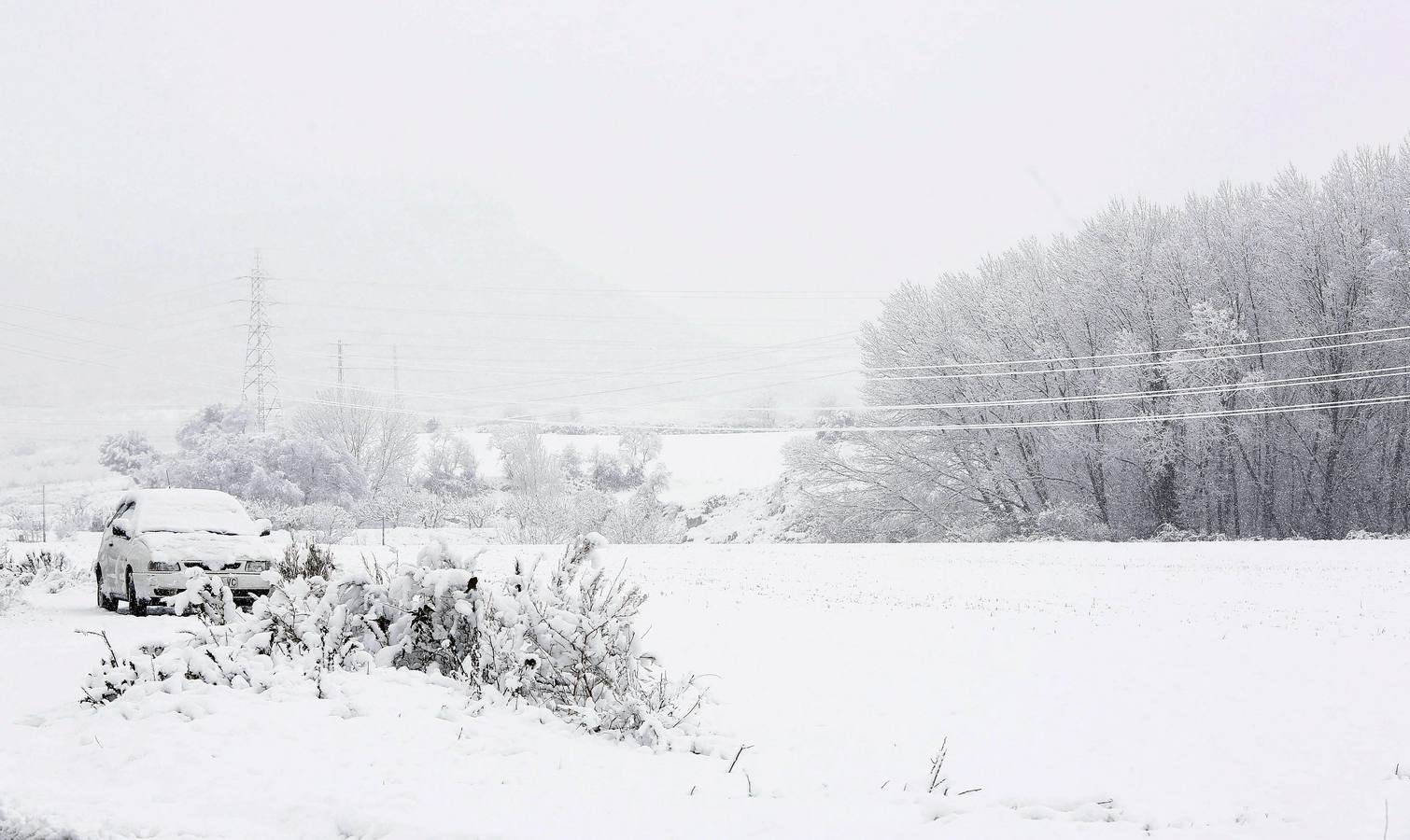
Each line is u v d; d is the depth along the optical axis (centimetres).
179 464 6347
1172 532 5106
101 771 653
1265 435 5234
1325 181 5281
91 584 2267
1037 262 5869
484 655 842
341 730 719
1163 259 5388
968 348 5681
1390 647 1398
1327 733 912
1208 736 902
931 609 1880
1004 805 682
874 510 5969
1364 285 5147
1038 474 5656
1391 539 4481
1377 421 5094
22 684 976
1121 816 657
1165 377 5344
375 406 8319
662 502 8162
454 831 537
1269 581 2431
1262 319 5425
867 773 755
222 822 561
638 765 710
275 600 910
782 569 2873
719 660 1291
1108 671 1227
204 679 829
